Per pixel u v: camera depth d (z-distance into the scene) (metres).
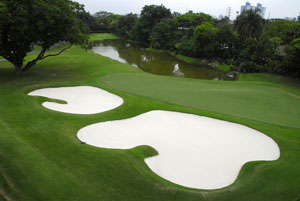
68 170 9.81
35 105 16.77
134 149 11.93
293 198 9.10
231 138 14.17
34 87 21.33
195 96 21.98
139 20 95.94
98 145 12.78
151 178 9.77
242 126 15.51
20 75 28.14
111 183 9.31
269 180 10.06
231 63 51.97
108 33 131.50
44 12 23.94
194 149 12.91
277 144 13.50
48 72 31.19
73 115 15.94
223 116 16.78
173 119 16.44
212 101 20.62
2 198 8.14
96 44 88.62
